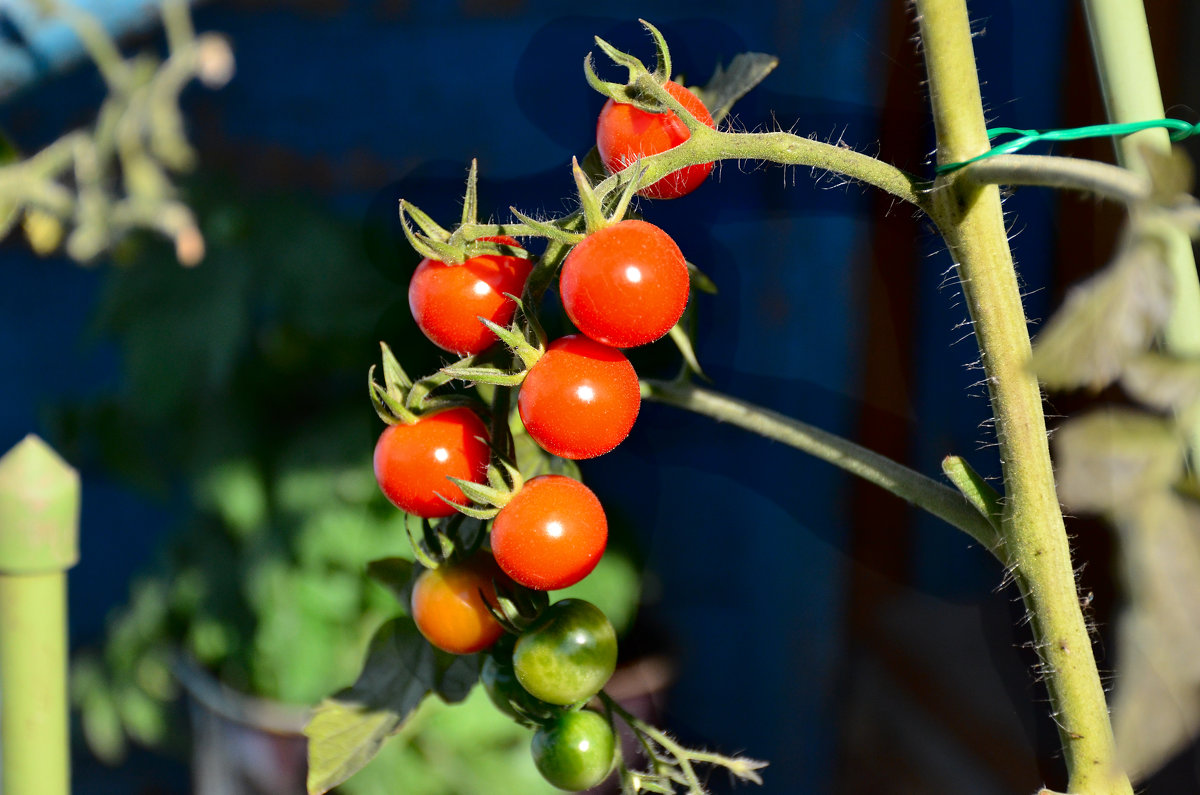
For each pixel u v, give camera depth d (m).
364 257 1.04
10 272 1.28
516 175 1.11
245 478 0.96
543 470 0.43
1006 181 0.34
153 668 1.08
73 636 1.31
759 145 0.36
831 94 0.95
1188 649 0.27
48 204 0.89
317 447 0.94
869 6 0.91
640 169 0.36
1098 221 0.80
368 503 0.92
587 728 0.39
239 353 1.00
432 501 0.38
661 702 1.00
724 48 1.04
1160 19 0.77
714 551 1.16
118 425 1.06
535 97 1.09
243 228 1.01
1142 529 0.27
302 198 1.07
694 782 0.39
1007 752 0.89
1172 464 0.27
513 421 0.43
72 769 1.26
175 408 1.01
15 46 0.89
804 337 1.03
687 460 1.14
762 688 1.12
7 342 1.29
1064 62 0.87
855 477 1.02
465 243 0.37
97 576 1.32
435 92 1.10
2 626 0.47
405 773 0.89
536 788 0.91
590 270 0.35
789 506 1.07
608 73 1.07
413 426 0.38
